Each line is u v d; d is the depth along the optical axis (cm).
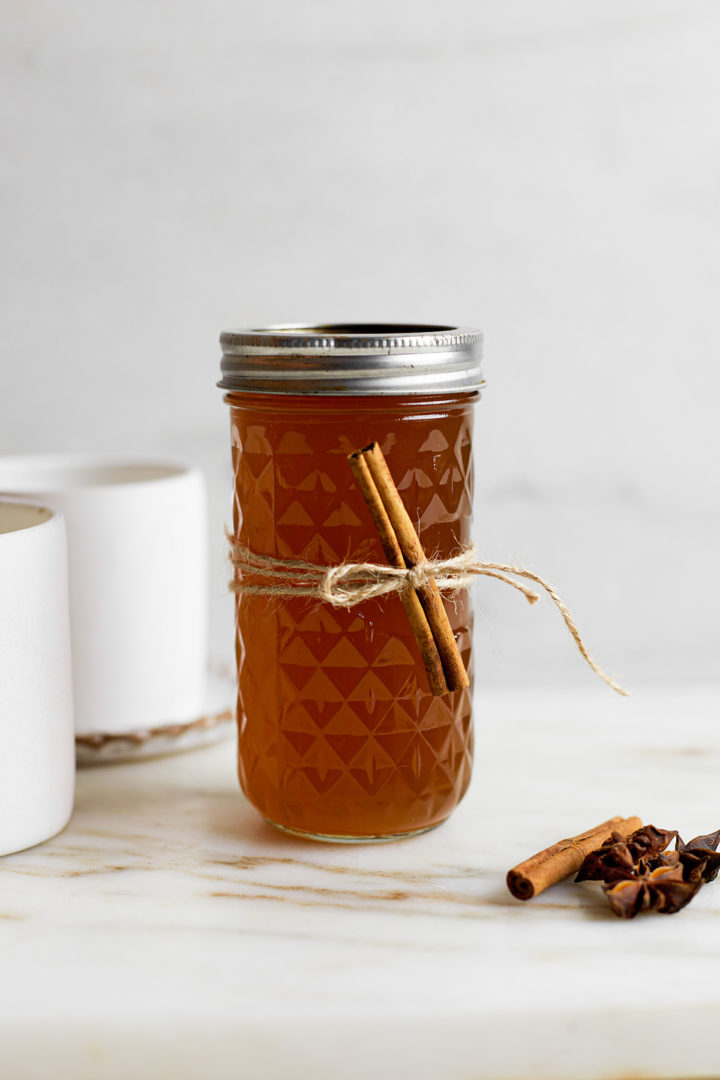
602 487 73
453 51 68
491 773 58
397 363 48
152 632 59
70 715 54
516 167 69
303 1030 44
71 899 50
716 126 70
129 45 67
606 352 71
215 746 62
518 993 45
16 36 67
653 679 75
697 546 74
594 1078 45
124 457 69
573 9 68
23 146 68
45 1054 44
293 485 50
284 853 52
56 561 52
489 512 73
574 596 74
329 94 68
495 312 71
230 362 50
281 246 69
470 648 53
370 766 51
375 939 48
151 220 69
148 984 45
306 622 50
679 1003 45
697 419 72
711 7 69
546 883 49
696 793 56
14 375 70
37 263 69
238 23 67
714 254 71
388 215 69
